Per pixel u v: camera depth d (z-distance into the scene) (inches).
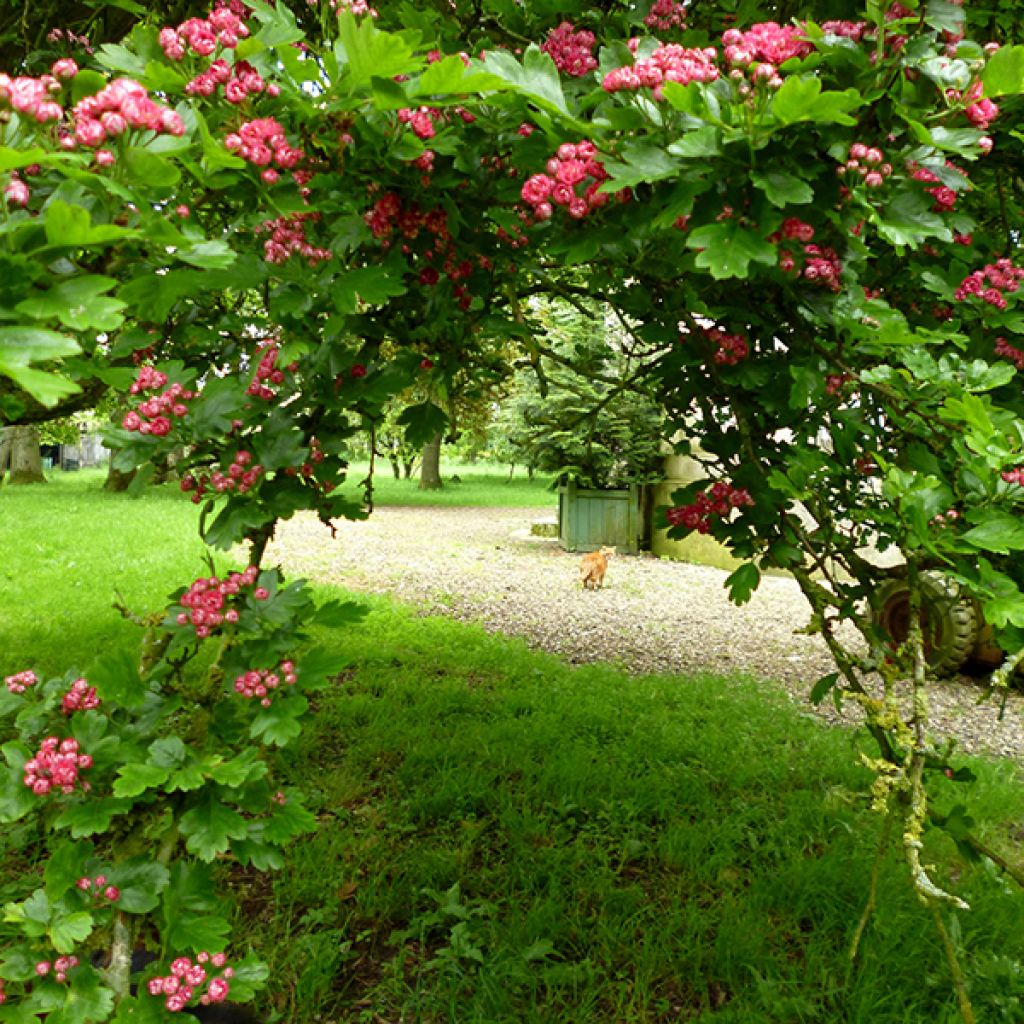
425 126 56.4
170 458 65.5
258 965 62.8
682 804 149.6
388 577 399.9
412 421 91.8
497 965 104.0
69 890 58.8
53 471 1234.6
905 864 125.3
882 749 70.5
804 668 263.3
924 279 71.7
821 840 135.5
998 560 61.8
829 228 58.8
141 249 42.6
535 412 466.6
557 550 523.5
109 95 34.0
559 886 123.0
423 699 203.6
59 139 36.1
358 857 130.2
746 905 116.6
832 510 80.5
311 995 99.7
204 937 59.8
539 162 60.3
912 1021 95.6
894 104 55.1
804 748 179.8
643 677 240.4
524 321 98.4
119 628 254.5
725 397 86.0
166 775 58.4
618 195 54.6
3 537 434.0
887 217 55.2
